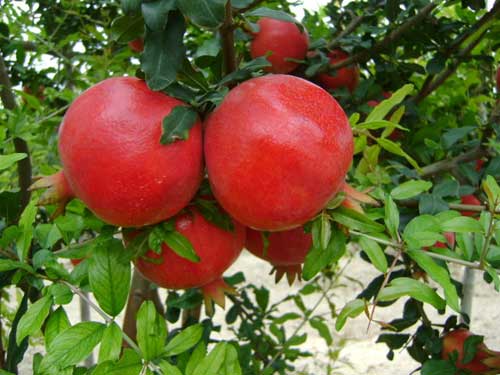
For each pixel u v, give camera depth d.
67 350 0.35
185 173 0.35
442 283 0.40
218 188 0.35
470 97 0.95
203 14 0.32
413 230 0.42
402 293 0.39
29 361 1.48
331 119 0.35
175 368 0.37
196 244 0.40
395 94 0.45
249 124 0.33
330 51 0.74
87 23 0.99
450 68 0.77
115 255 0.39
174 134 0.34
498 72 0.72
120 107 0.34
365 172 0.57
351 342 1.80
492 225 0.42
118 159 0.33
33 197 0.67
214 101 0.37
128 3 0.33
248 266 2.43
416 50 0.75
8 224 0.49
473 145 0.68
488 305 1.97
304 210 0.35
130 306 0.86
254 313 0.97
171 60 0.35
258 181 0.33
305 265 0.42
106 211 0.35
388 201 0.44
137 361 0.37
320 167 0.33
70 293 0.40
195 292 0.74
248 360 0.82
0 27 0.87
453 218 0.43
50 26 0.99
